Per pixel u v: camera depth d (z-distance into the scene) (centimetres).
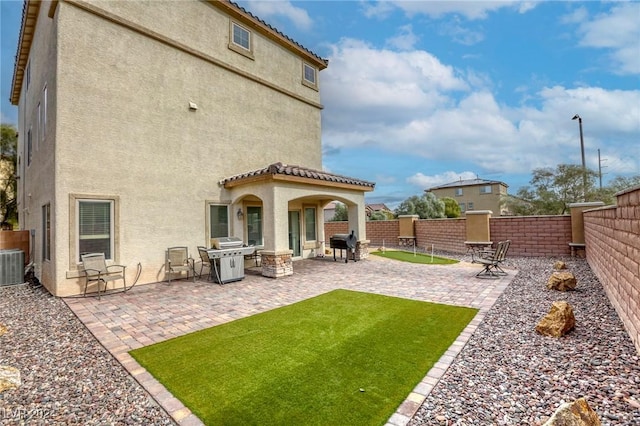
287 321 639
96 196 923
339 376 415
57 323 644
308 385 394
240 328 601
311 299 810
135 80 1021
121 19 988
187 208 1142
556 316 534
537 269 1150
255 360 465
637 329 448
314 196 1351
